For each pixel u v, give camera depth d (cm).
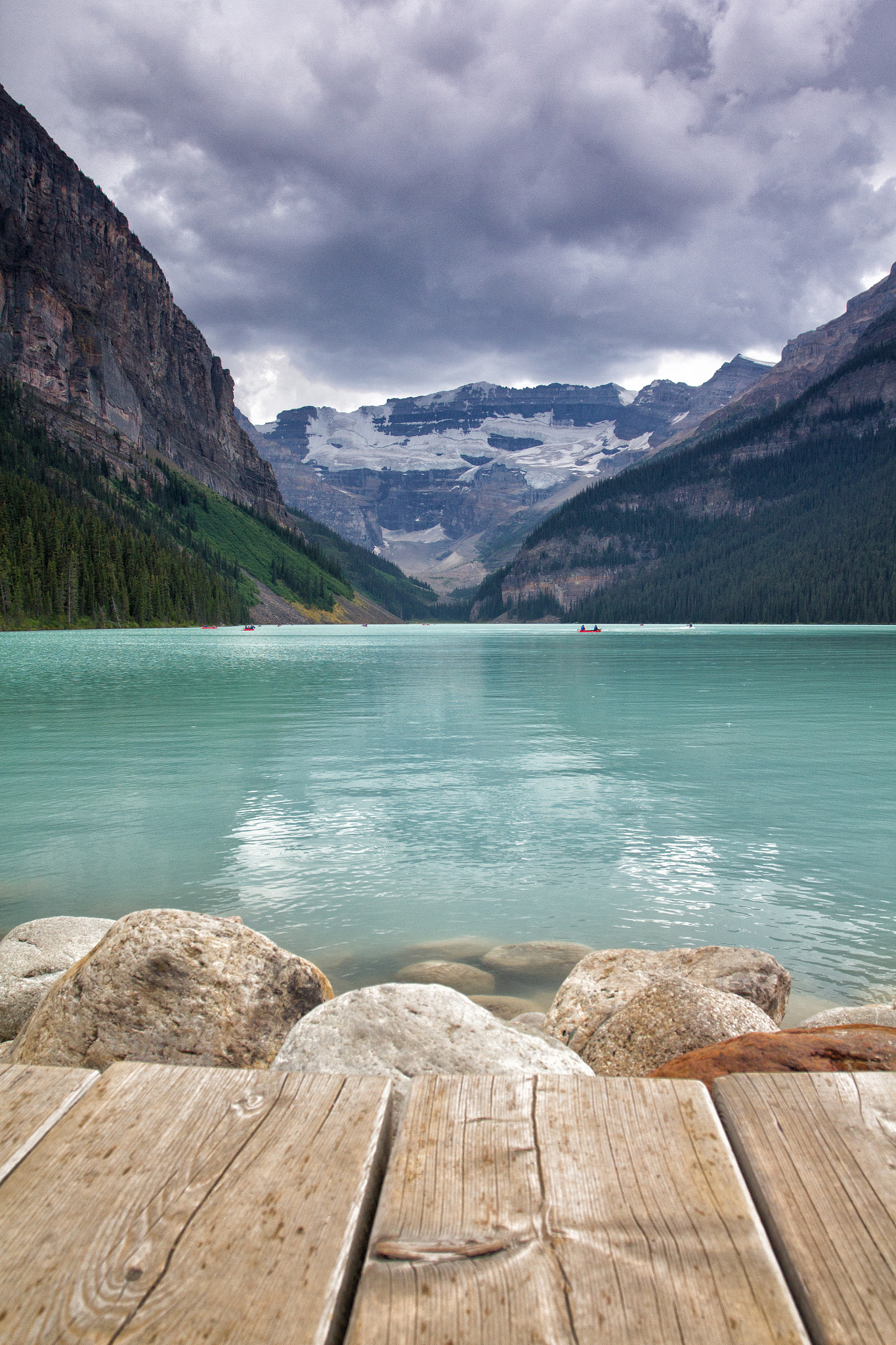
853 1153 190
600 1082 224
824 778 1717
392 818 1377
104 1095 219
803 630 16775
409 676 4716
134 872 1084
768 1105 211
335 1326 146
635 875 1070
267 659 6366
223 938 510
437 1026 383
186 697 3444
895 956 808
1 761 1938
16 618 11900
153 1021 471
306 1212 173
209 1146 197
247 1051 473
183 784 1652
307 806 1464
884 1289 150
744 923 899
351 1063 365
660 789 1612
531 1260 158
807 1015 672
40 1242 165
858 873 1077
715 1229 166
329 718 2758
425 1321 145
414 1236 164
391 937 855
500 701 3297
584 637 12912
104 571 14188
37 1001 586
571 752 2053
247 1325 144
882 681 4256
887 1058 316
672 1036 482
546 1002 688
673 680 4362
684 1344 139
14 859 1145
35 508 14275
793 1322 143
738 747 2120
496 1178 183
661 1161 188
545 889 1013
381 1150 201
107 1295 151
